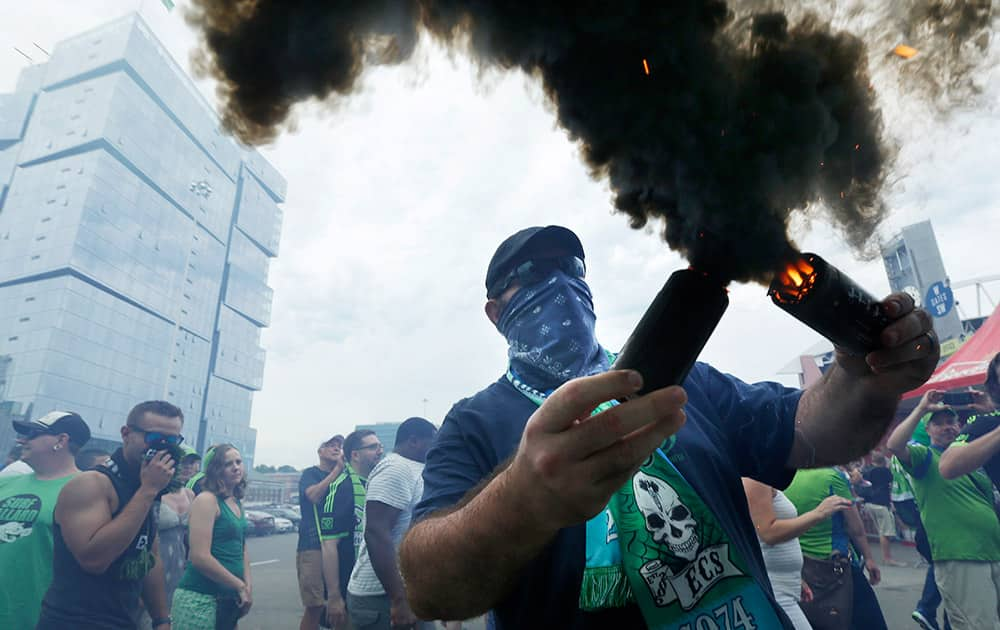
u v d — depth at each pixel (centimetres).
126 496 317
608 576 101
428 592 80
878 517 929
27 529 305
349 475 458
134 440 322
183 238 8431
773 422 117
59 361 6400
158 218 7981
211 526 397
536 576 100
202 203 8869
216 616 387
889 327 76
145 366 7550
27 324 6538
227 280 9469
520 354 133
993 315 666
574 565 99
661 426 57
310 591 485
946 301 1203
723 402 126
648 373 61
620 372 57
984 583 367
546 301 134
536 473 59
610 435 56
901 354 81
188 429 8288
